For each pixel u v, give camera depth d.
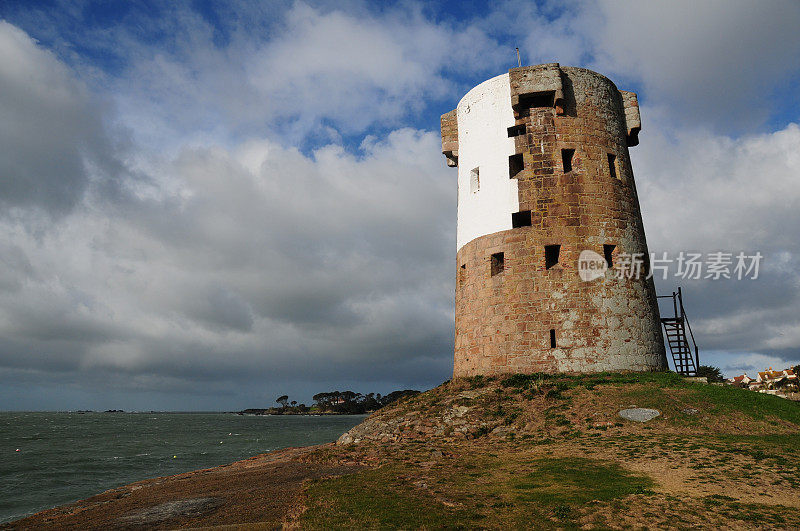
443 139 32.88
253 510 12.05
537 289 26.19
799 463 13.57
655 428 18.31
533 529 9.72
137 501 14.89
